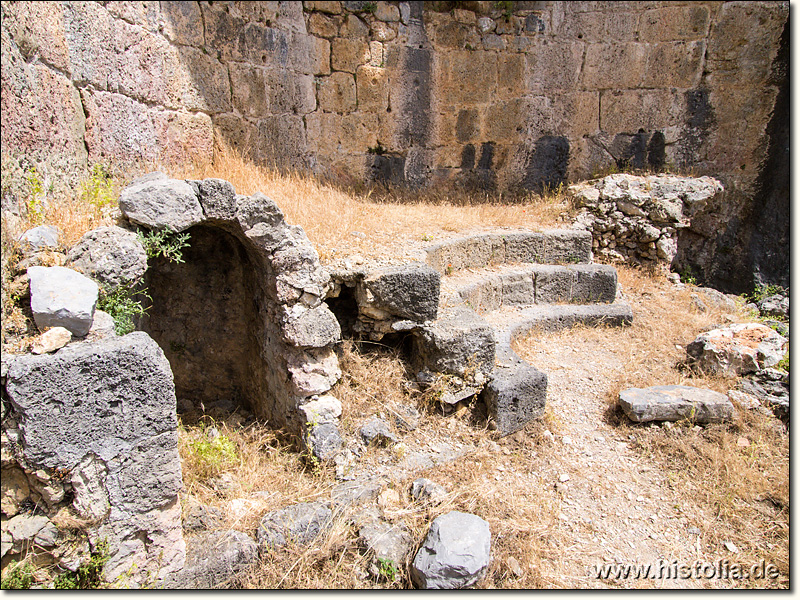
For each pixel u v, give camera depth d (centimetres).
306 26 682
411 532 302
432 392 386
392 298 383
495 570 289
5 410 223
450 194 785
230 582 274
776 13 713
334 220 500
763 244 752
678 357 497
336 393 382
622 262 699
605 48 773
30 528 231
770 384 437
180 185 316
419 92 767
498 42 773
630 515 339
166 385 252
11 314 247
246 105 611
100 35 405
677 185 695
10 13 288
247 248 378
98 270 278
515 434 387
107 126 412
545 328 532
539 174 795
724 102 756
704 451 378
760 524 333
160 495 259
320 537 295
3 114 275
